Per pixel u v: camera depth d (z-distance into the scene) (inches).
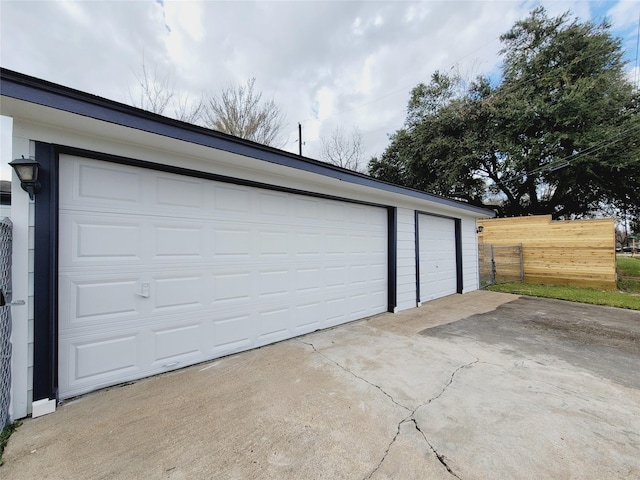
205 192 129.6
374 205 212.5
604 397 96.7
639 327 178.9
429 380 109.1
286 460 68.5
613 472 64.3
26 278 86.7
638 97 406.9
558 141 428.5
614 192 441.4
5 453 70.9
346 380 109.2
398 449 71.9
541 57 455.8
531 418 84.7
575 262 331.6
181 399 96.1
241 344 140.2
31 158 89.0
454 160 541.3
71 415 87.2
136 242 111.0
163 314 116.9
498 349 142.2
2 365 79.4
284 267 158.4
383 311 221.3
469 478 62.8
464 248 319.9
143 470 65.5
